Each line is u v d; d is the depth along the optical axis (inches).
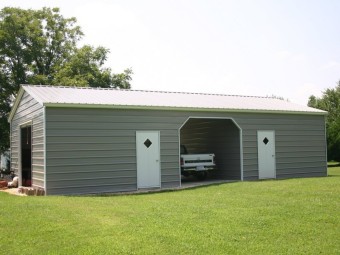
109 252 271.4
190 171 774.5
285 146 819.4
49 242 292.0
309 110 852.0
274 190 541.0
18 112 778.8
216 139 834.2
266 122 797.2
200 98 821.2
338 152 1352.1
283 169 812.6
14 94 1317.7
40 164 594.9
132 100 679.1
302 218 357.4
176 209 401.1
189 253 271.3
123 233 309.6
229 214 372.8
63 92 684.7
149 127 654.5
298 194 495.5
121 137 627.5
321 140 874.8
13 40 1310.3
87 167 595.2
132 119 639.8
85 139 596.4
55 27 1514.5
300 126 845.2
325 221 347.9
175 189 633.6
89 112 602.5
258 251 276.1
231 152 788.6
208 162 772.0
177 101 733.3
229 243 289.9
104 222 342.0
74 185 583.5
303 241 297.1
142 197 520.4
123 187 622.5
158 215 370.0
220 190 577.9
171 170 670.5
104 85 1423.5
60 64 1485.0
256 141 781.3
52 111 575.2
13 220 345.1
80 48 1496.1
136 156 637.9
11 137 853.2
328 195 480.7
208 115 719.1
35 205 413.1
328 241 297.3
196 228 324.2
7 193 617.9
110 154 615.5
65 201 455.2
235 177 777.6
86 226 328.5
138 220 349.4
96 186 599.5
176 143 679.7
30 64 1359.5
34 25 1402.6
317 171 861.8
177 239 296.4
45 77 1316.4
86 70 1429.6
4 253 273.9
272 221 346.9
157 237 300.4
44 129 568.4
